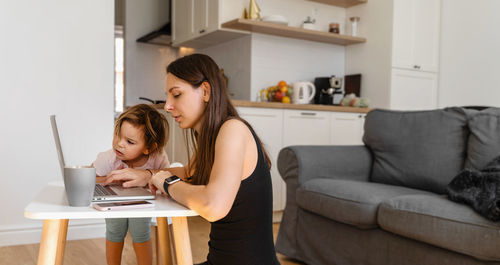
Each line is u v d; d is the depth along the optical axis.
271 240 1.09
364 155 2.62
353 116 3.99
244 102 3.29
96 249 2.52
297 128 3.62
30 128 2.61
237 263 1.03
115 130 1.40
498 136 2.09
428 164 2.29
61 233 1.17
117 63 5.31
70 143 2.70
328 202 2.13
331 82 4.30
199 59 1.07
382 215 1.89
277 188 3.49
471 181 1.77
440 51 4.59
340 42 4.59
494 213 1.51
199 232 2.89
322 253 2.23
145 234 1.66
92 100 2.76
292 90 4.04
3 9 2.52
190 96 1.04
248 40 4.15
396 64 4.31
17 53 2.56
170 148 3.45
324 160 2.45
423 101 4.52
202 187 0.98
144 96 5.38
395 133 2.49
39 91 2.62
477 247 1.54
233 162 0.96
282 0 4.33
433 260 1.73
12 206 2.59
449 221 1.64
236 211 1.03
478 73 4.20
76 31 2.70
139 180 1.28
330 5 4.64
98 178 1.39
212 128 1.04
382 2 4.38
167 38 5.04
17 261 2.28
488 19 4.12
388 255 1.91
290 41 4.36
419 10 4.45
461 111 2.31
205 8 4.12
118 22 5.34
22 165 2.60
